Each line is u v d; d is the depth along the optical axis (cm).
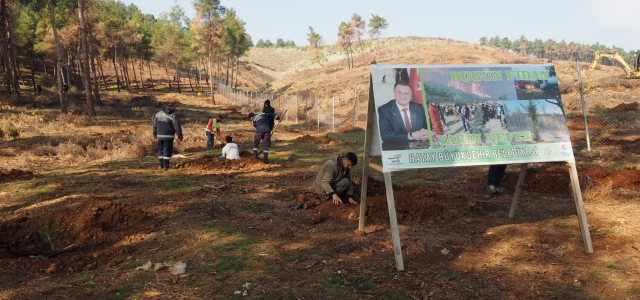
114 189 779
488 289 391
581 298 371
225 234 534
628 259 449
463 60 6128
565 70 3738
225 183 833
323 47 12738
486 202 684
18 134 1673
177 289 387
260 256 464
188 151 1403
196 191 759
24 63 6925
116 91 6134
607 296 373
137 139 1560
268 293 377
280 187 808
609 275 414
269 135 1095
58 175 923
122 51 6009
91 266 439
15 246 511
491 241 515
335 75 6838
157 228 563
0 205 673
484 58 6419
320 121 2739
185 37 7169
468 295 379
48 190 771
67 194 740
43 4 3953
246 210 647
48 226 550
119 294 377
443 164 444
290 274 419
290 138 1834
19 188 786
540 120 481
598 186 729
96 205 580
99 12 4838
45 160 1155
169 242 512
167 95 5772
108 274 422
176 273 420
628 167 882
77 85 6116
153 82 7875
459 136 453
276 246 496
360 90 4434
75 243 518
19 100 3189
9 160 1116
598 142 1262
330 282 401
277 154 1280
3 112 2516
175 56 6981
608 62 14338
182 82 8356
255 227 568
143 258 465
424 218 597
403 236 532
